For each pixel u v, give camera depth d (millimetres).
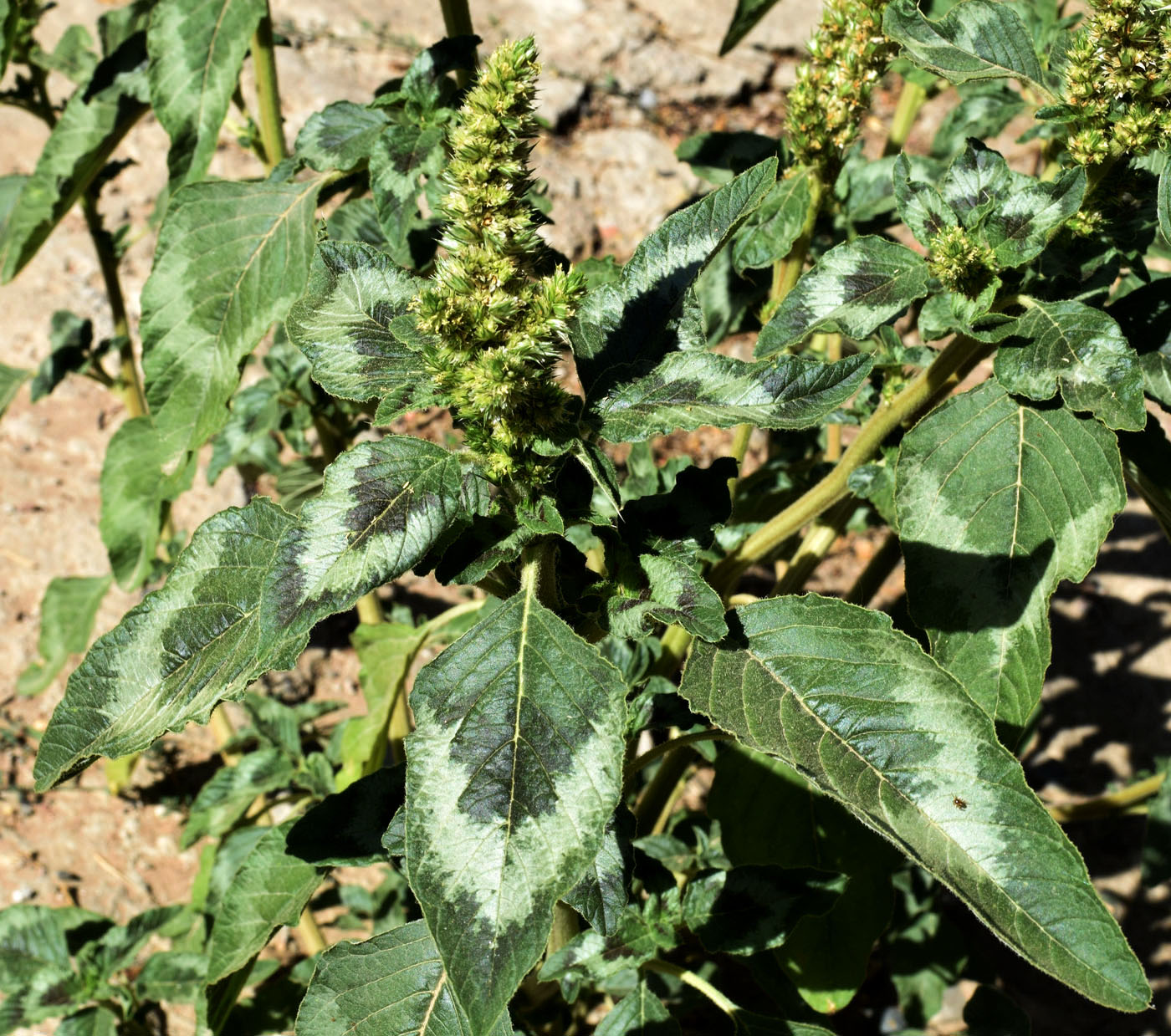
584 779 596
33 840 1192
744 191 664
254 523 660
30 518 1387
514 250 610
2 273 916
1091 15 702
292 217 776
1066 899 611
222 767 1293
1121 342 674
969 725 631
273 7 1882
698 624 627
